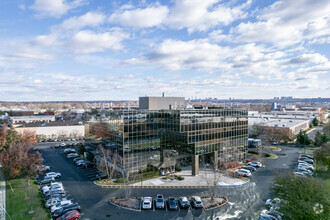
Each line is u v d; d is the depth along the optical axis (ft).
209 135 185.57
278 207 106.22
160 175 172.76
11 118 433.07
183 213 113.60
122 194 136.05
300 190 95.25
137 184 153.17
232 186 150.71
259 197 133.28
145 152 174.50
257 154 241.55
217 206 121.39
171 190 143.13
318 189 95.35
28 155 170.30
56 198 126.21
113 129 172.76
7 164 148.77
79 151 238.68
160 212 114.52
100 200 128.26
